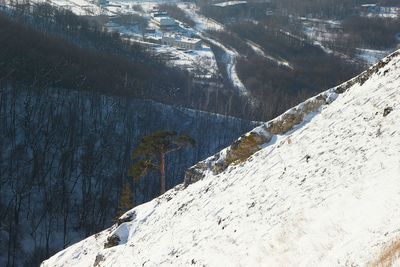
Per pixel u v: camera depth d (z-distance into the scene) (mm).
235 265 21688
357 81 35625
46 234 75188
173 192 39312
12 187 78125
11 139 87500
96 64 130750
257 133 38000
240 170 32406
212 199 31312
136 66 148625
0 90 93000
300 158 27594
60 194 81812
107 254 35531
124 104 111312
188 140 47281
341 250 17000
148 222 36250
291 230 20719
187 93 145875
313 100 37844
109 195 86625
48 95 100500
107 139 96312
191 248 26953
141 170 47281
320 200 21391
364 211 18312
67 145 90938
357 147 23859
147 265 29109
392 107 24922
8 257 67438
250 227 24047
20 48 112625
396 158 20234
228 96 147500
